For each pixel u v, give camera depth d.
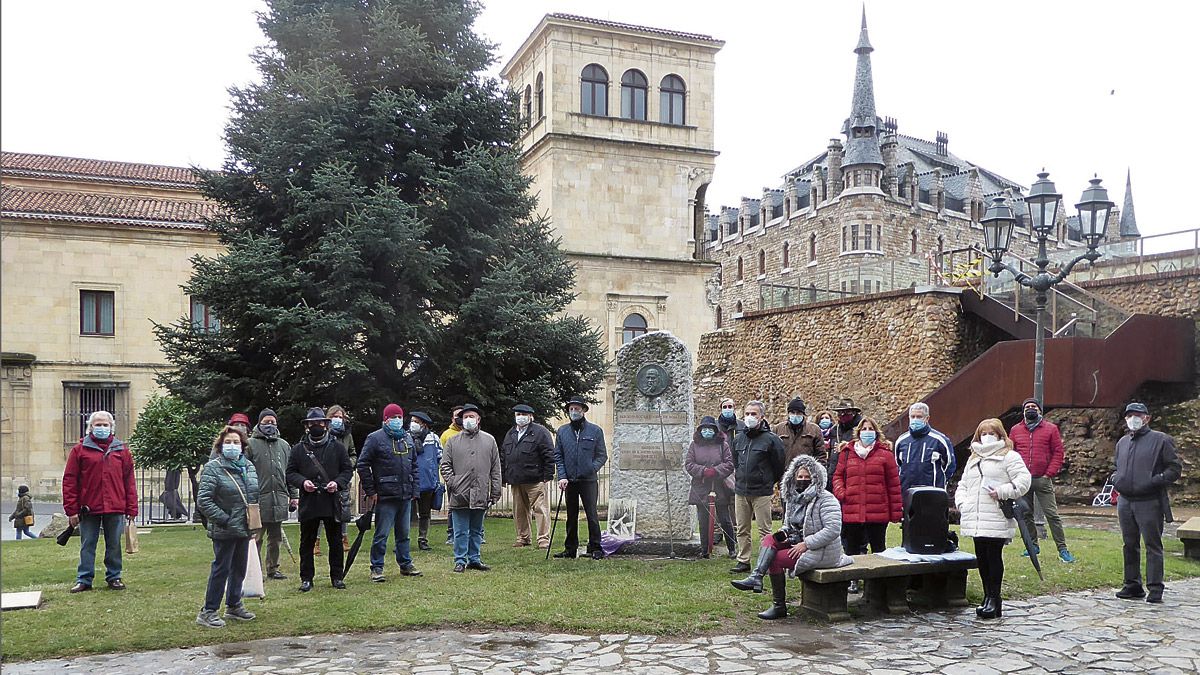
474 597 9.11
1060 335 20.58
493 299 17.61
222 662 7.05
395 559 11.98
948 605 8.97
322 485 9.66
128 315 33.84
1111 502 20.02
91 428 9.98
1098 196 14.55
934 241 62.72
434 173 18.19
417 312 17.92
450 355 17.80
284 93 17.72
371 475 10.09
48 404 32.59
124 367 33.62
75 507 9.72
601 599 8.99
